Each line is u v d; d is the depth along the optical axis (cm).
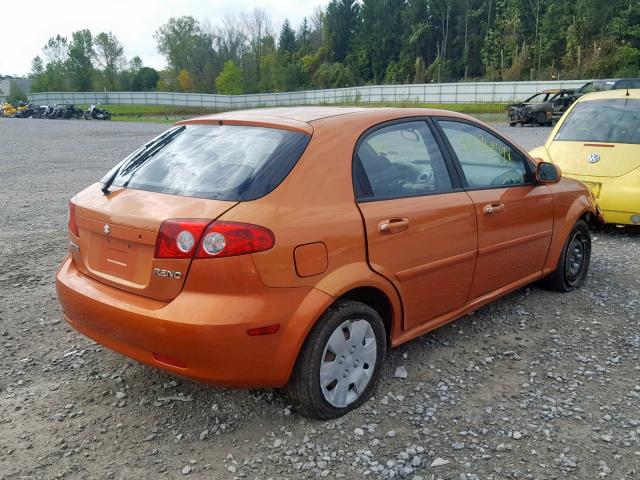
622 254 677
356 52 8825
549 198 486
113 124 3788
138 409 343
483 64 7738
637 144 742
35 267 616
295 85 8556
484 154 435
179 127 390
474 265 412
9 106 5206
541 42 6378
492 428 324
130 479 282
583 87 2752
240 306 284
